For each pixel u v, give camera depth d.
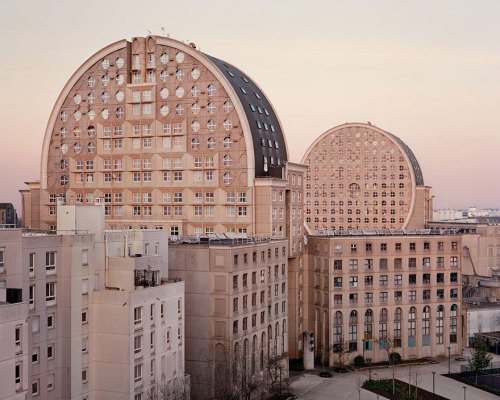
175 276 103.44
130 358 76.81
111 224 138.38
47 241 73.06
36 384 71.81
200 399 99.75
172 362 86.00
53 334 74.06
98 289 80.88
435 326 147.12
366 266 141.00
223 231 130.38
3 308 60.59
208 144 131.88
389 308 142.50
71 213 82.00
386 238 142.62
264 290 113.31
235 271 102.44
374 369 136.12
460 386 123.81
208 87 132.12
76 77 141.38
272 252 117.81
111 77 138.88
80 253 76.31
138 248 89.69
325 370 132.62
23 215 152.00
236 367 100.44
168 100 134.88
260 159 132.00
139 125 136.75
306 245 145.12
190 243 105.62
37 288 71.69
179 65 134.25
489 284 174.75
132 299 77.00
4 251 66.69
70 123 142.38
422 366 139.25
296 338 139.75
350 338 139.62
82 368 76.81
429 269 146.25
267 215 127.56
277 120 146.38
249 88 142.00
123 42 137.50
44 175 144.50
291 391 117.06
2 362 60.50
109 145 140.12
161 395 80.81
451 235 148.25
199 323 102.25
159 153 135.12
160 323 83.06
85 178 141.50
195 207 133.62
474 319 158.50
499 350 150.88
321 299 140.38
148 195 137.00
